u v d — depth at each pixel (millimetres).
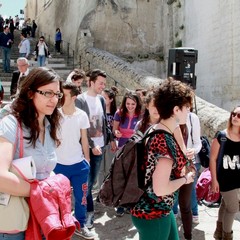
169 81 2533
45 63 15172
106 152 5941
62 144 3953
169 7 16172
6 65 13961
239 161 3859
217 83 12023
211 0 12375
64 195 2182
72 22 18828
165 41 16625
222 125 6203
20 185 2061
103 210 5105
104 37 16484
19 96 2250
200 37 13352
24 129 2221
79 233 4090
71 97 3975
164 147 2391
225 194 3887
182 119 2498
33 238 2105
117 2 16688
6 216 2078
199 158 4590
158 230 2486
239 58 10766
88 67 14750
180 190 3969
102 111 4844
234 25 10969
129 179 2529
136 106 5199
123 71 11609
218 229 4176
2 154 2078
